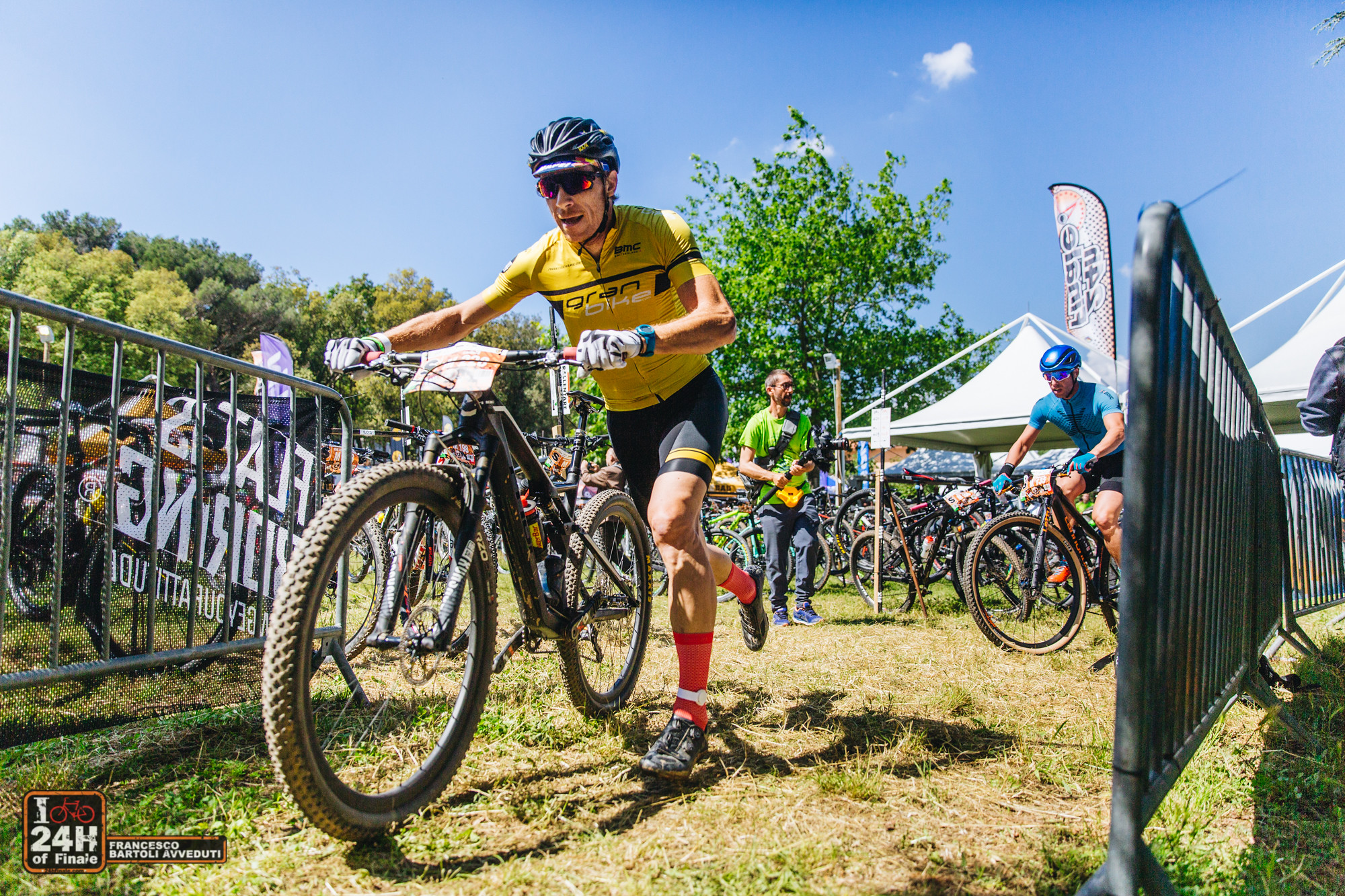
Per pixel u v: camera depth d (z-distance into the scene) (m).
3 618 1.92
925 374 11.06
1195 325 1.59
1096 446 3.90
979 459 13.03
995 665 3.62
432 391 1.82
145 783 1.92
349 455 3.11
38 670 1.97
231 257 67.06
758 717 2.63
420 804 1.70
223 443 2.61
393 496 1.62
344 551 1.52
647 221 2.21
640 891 1.41
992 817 1.81
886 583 6.03
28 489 2.02
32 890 1.42
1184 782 1.98
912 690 3.08
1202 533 1.73
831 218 20.02
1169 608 1.45
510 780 1.97
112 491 2.18
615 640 2.80
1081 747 2.32
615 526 2.79
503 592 5.68
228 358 2.52
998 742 2.39
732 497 7.24
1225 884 1.50
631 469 2.59
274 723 1.37
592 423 13.02
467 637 1.90
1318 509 3.79
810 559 5.12
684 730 2.03
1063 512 4.06
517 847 1.61
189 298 49.88
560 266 2.32
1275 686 3.08
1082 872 1.53
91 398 2.20
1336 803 1.96
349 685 2.58
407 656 1.65
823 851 1.57
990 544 4.48
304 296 57.19
